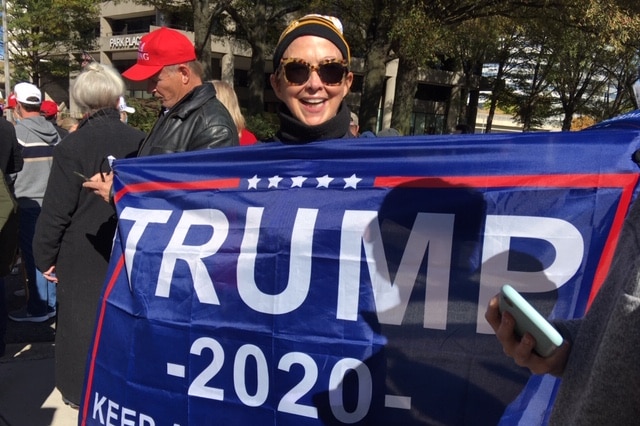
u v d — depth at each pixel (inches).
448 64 1270.9
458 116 1328.7
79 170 98.9
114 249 81.7
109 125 103.7
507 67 1063.0
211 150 77.7
